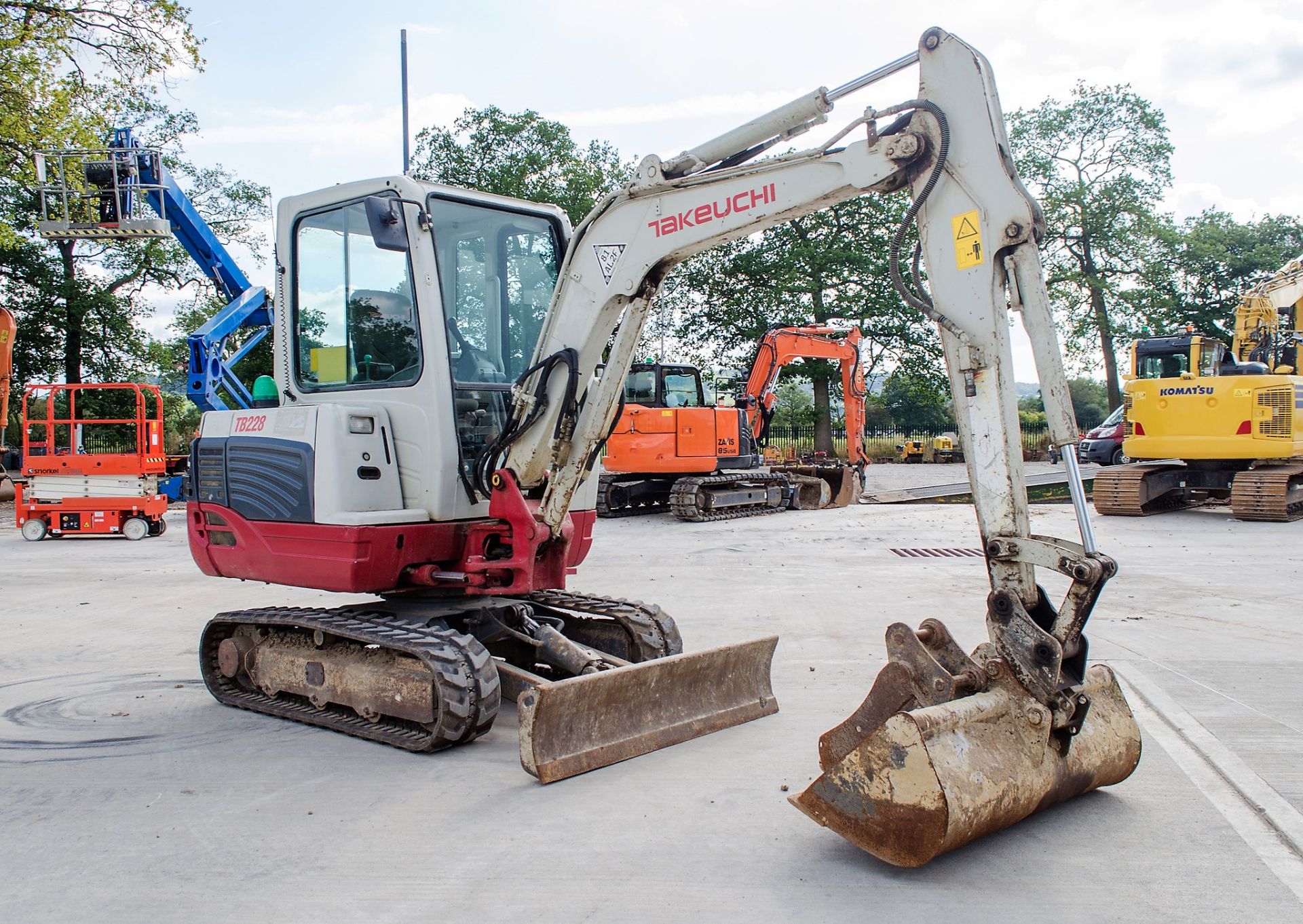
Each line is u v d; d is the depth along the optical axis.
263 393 6.00
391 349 5.16
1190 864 3.30
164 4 17.53
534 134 34.44
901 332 33.97
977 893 3.10
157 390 14.55
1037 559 3.41
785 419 47.62
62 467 14.05
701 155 4.36
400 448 5.11
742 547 12.20
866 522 15.27
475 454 5.21
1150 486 15.11
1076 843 3.48
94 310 31.16
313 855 3.42
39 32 16.73
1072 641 3.39
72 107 17.44
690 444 15.62
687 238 4.38
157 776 4.29
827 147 3.95
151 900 3.09
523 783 4.13
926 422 60.69
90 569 11.04
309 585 5.03
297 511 5.00
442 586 5.10
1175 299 40.06
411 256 4.98
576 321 4.75
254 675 5.43
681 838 3.54
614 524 15.35
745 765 4.30
